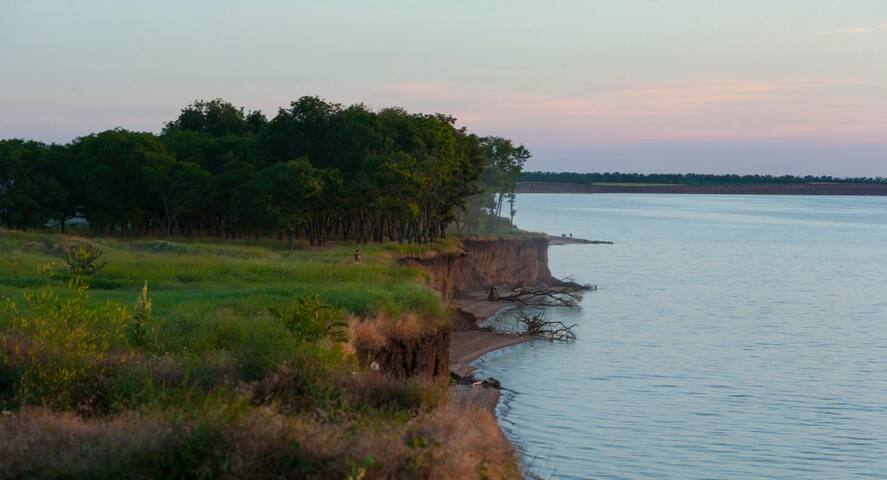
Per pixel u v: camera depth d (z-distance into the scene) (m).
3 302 27.25
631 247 182.25
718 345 67.75
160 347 23.03
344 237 93.31
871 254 174.75
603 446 37.72
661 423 42.62
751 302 97.31
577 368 55.81
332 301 34.44
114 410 18.16
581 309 87.81
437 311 39.22
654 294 102.69
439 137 90.88
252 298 33.28
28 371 19.67
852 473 35.97
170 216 87.06
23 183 84.25
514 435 38.16
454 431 16.58
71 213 88.69
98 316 24.50
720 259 156.88
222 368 21.08
